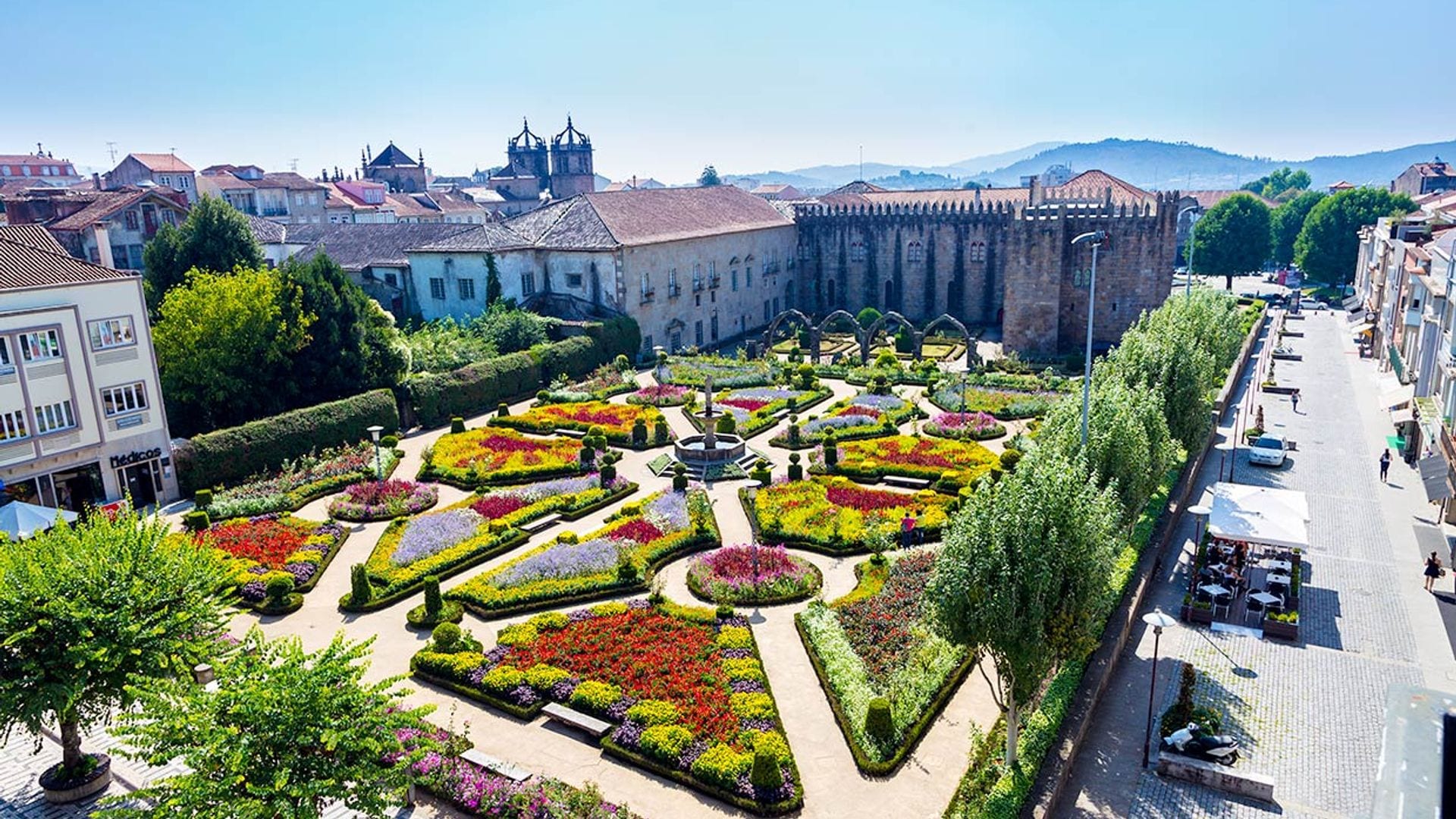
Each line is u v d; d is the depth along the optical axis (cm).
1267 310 11425
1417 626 3372
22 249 4438
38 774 2453
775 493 4606
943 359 8500
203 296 5688
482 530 4191
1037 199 8938
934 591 2392
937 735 2647
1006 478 2472
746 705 2688
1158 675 3038
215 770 1747
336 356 6075
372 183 16925
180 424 5662
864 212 10781
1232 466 5078
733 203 10550
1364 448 5691
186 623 2238
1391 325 7844
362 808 1798
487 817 2294
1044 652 2262
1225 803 2403
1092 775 2520
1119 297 8550
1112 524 2520
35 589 2097
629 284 8188
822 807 2334
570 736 2675
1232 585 3584
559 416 6194
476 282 8325
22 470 4203
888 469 4922
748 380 7262
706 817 2305
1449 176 15475
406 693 1995
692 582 3578
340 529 4275
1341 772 2522
